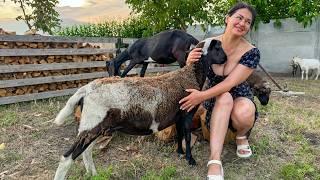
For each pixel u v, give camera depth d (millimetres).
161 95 3045
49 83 6648
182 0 8758
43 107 5754
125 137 4164
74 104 2846
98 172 3246
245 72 3156
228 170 3414
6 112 5348
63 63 6617
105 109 2789
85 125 2775
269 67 11438
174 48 4879
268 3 10219
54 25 12453
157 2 8953
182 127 3455
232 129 3564
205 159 3631
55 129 4582
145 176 3256
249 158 3652
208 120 3469
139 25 11695
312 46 10586
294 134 4426
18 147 3980
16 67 5965
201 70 3289
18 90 6184
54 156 3748
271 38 11250
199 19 9578
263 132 4430
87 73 7102
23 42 6277
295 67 10305
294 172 3291
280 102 6234
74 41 6824
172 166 3432
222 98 3113
